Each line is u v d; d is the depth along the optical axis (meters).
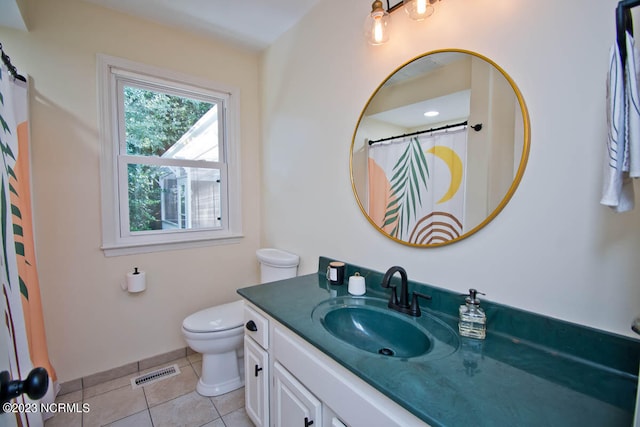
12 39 1.59
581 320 0.84
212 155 2.36
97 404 1.70
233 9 1.85
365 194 1.50
